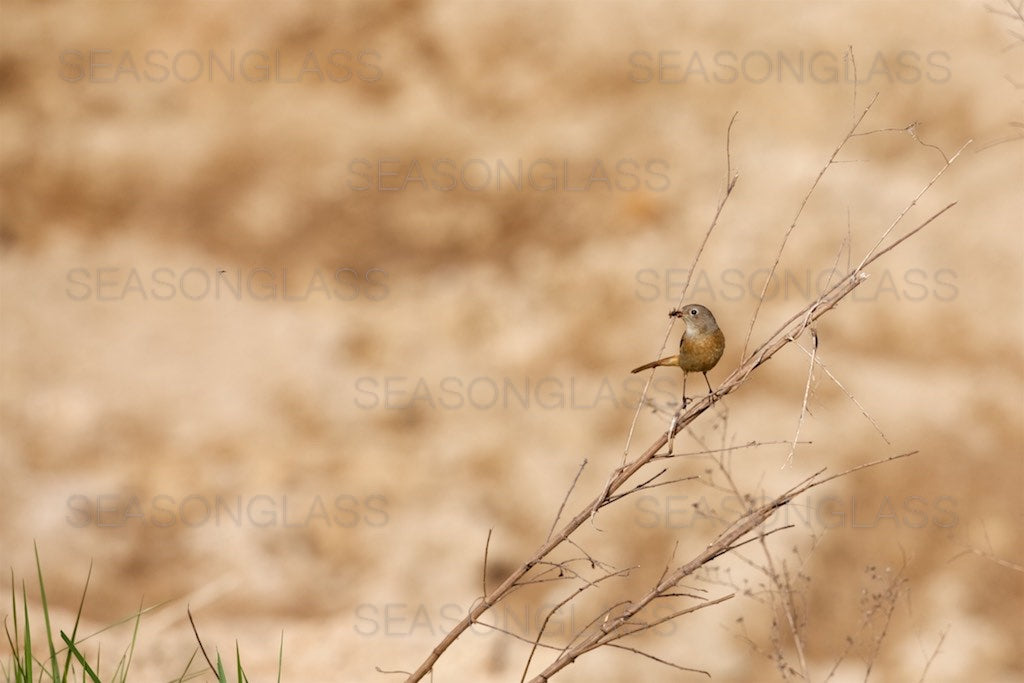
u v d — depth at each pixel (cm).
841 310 3581
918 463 3133
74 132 3956
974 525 2962
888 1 4122
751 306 3591
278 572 2694
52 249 3734
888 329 3550
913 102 3975
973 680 2550
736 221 3828
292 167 4009
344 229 3941
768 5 4225
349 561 2817
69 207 3847
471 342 3656
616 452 3247
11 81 4009
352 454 3216
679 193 3928
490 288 3766
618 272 3728
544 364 3556
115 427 3172
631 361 3531
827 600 2672
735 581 2627
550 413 3381
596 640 760
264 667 1662
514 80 4197
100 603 2483
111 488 2928
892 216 3775
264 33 4191
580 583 2728
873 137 3972
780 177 3906
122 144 3947
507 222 3959
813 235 3750
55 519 2748
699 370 921
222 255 3831
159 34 4169
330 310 3700
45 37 4072
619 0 4306
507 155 4041
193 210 3919
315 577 2734
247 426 3256
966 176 3853
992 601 2742
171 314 3591
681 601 2617
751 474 3022
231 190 3953
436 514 3017
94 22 4138
